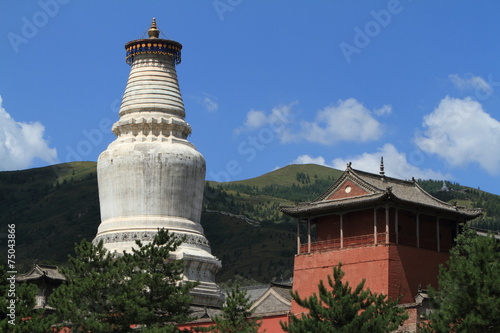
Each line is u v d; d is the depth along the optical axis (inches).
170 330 2512.3
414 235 3058.6
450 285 2353.6
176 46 3786.9
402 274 2918.3
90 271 2684.5
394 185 3149.6
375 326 2279.8
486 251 2364.7
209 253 3585.1
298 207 3157.0
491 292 2287.2
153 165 3526.1
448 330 2316.7
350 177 3068.4
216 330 2576.3
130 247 3410.4
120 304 2518.5
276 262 7819.9
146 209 3506.4
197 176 3622.0
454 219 3186.5
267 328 3019.2
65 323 2652.6
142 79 3720.5
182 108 3745.1
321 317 2358.5
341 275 2405.3
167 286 2640.3
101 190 3612.2
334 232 3107.8
